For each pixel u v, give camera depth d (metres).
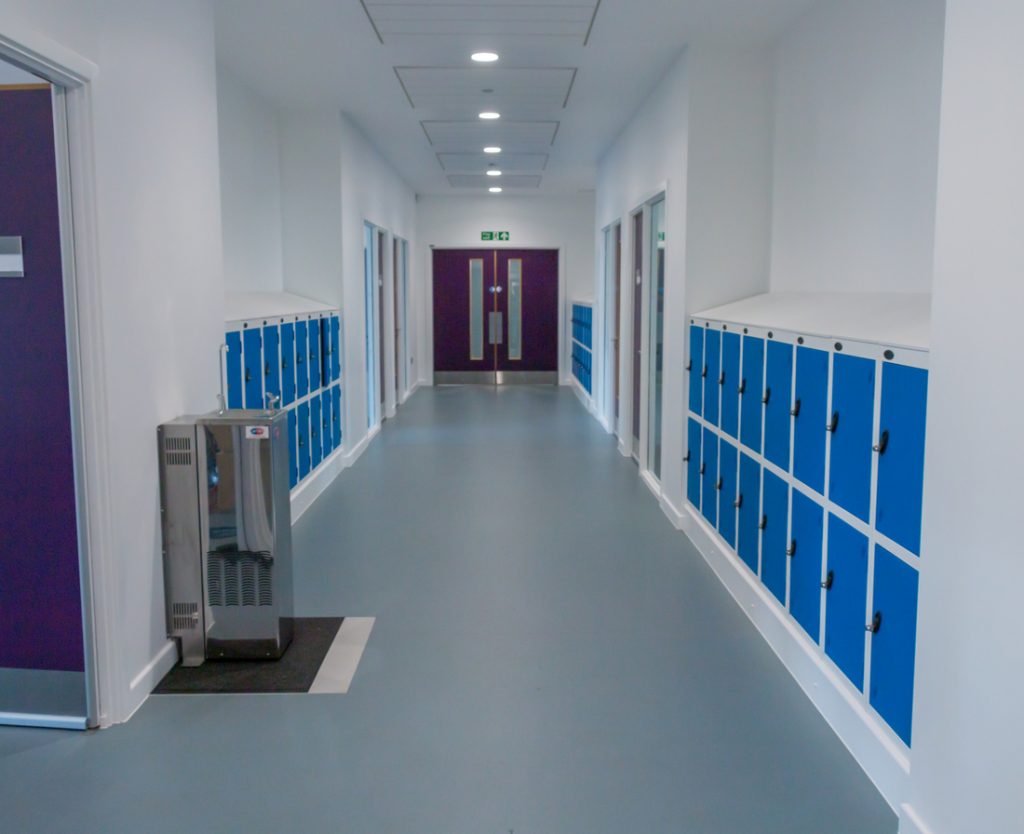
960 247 1.94
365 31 4.67
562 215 12.85
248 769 2.54
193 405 3.40
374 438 8.48
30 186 2.60
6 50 2.15
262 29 4.61
